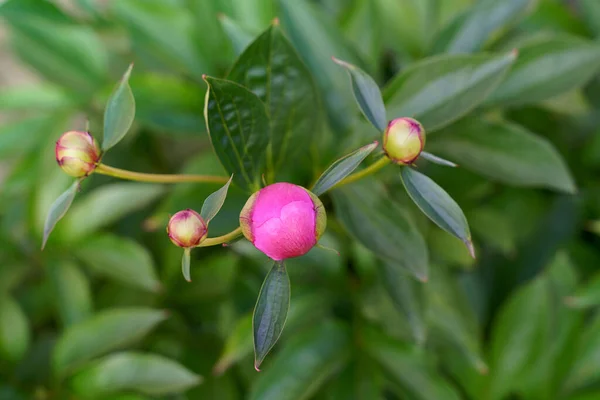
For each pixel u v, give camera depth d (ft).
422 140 1.83
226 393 2.50
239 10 2.50
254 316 1.78
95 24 2.95
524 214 2.73
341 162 1.82
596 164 2.65
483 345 2.60
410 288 2.27
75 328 2.36
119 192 2.49
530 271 2.68
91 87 2.92
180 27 2.51
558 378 2.46
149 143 3.13
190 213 1.76
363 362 2.36
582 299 2.32
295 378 2.28
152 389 2.31
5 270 2.58
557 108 2.54
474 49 2.38
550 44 2.26
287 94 2.02
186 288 2.60
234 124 1.91
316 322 2.37
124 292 2.67
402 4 2.64
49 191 2.51
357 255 2.40
